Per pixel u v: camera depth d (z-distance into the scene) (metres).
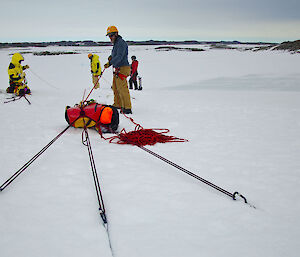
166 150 3.66
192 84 11.61
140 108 6.65
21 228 1.99
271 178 2.83
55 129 4.64
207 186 2.66
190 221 2.08
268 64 18.69
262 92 9.14
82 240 1.86
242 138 4.19
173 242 1.84
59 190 2.55
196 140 4.10
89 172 2.94
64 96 8.52
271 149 3.69
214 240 1.86
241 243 1.83
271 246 1.80
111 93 9.13
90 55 9.66
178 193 2.51
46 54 37.66
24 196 2.44
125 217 2.13
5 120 5.25
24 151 3.54
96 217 2.13
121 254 1.73
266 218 2.13
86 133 4.00
